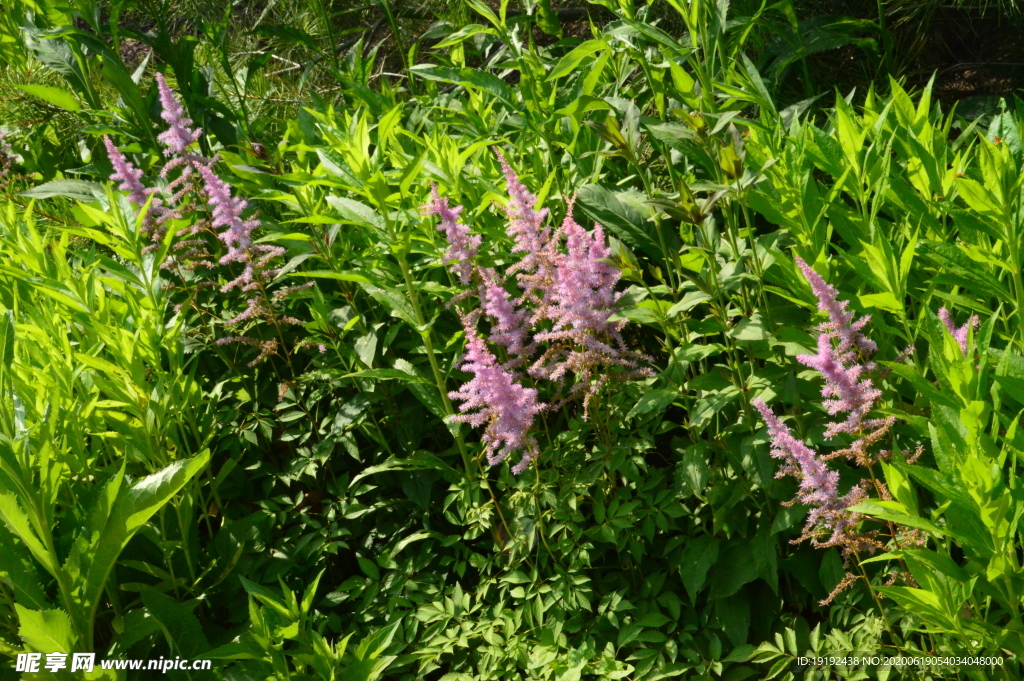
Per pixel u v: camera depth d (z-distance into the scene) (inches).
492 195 120.1
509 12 253.0
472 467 127.2
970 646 86.0
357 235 149.1
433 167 128.8
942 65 228.5
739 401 115.3
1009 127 113.9
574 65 131.6
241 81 232.8
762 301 117.9
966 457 76.8
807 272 88.9
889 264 93.4
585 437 123.2
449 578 129.0
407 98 239.8
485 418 110.8
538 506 119.6
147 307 131.3
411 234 122.7
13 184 199.2
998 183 88.0
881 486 89.5
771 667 105.1
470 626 115.6
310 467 134.6
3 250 146.9
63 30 177.9
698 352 107.8
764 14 186.1
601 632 114.3
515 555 120.2
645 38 145.6
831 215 111.0
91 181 178.1
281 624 101.8
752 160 118.0
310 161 166.7
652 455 132.6
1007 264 91.6
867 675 97.5
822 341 86.9
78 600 102.2
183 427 128.5
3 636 111.0
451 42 155.8
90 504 113.0
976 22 220.8
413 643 118.0
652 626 110.5
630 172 147.5
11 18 204.7
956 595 85.8
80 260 163.6
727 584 111.3
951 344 82.1
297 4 243.9
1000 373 80.7
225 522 135.6
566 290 106.2
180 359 133.6
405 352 144.4
